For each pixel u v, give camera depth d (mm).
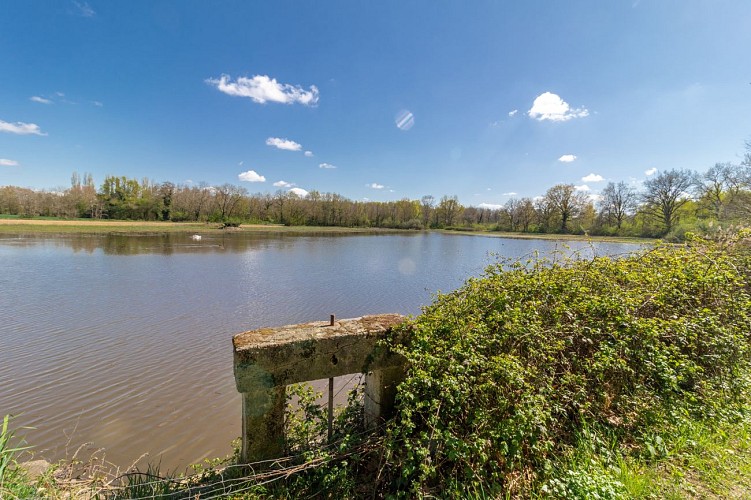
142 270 23547
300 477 2277
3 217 72125
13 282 18578
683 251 4488
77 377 8133
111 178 84812
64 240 42188
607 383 2914
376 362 2586
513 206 90500
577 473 2119
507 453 2129
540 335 2758
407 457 2100
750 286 4398
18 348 9766
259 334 2400
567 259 4207
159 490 2514
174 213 87125
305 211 101938
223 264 27719
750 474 2242
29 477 2373
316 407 2721
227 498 2188
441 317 2938
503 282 3600
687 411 2760
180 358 9328
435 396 2295
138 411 6781
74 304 14562
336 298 17562
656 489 2105
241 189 96375
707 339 3348
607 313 3203
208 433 6133
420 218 110062
